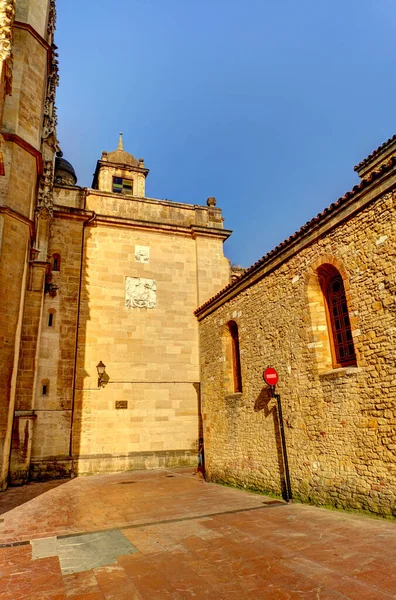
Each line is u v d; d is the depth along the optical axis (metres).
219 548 6.45
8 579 5.45
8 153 14.35
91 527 8.30
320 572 5.18
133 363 19.92
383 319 7.98
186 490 12.95
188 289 22.34
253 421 12.44
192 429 20.08
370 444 7.97
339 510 8.50
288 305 11.12
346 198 9.04
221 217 24.39
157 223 22.34
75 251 20.25
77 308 19.48
